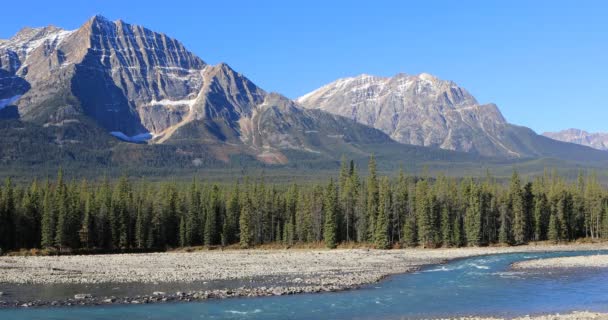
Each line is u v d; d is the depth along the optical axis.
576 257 123.69
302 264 110.94
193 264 109.62
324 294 73.88
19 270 97.44
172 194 177.38
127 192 181.50
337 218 174.50
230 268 102.12
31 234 154.38
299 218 173.62
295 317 59.75
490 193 185.50
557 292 76.62
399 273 98.25
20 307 63.59
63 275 90.31
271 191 190.50
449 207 175.12
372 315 61.06
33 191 169.25
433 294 74.62
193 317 59.25
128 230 162.50
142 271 96.06
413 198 177.12
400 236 174.62
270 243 176.50
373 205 170.00
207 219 170.88
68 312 61.16
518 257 133.75
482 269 105.12
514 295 74.25
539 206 183.88
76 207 156.50
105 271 96.12
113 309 62.75
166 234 171.50
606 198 191.62
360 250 154.25
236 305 65.69
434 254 141.38
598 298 72.06
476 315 61.19
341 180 199.12
